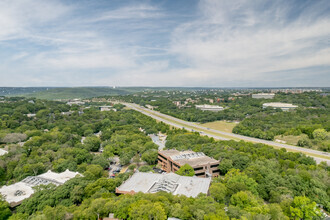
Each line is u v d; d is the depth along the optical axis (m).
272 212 77.19
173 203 82.75
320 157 158.62
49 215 76.38
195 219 72.00
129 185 108.62
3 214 87.75
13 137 185.75
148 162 163.38
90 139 198.00
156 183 110.12
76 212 78.81
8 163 140.62
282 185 103.00
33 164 134.62
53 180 121.56
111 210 79.44
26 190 111.00
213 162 136.50
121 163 160.50
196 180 109.75
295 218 82.62
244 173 116.12
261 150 152.75
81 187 102.44
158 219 69.88
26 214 86.12
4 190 110.31
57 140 191.25
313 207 82.69
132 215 72.00
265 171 116.31
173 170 140.75
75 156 160.12
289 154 142.25
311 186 102.19
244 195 86.88
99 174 132.12
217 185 97.56
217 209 75.75
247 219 70.25
